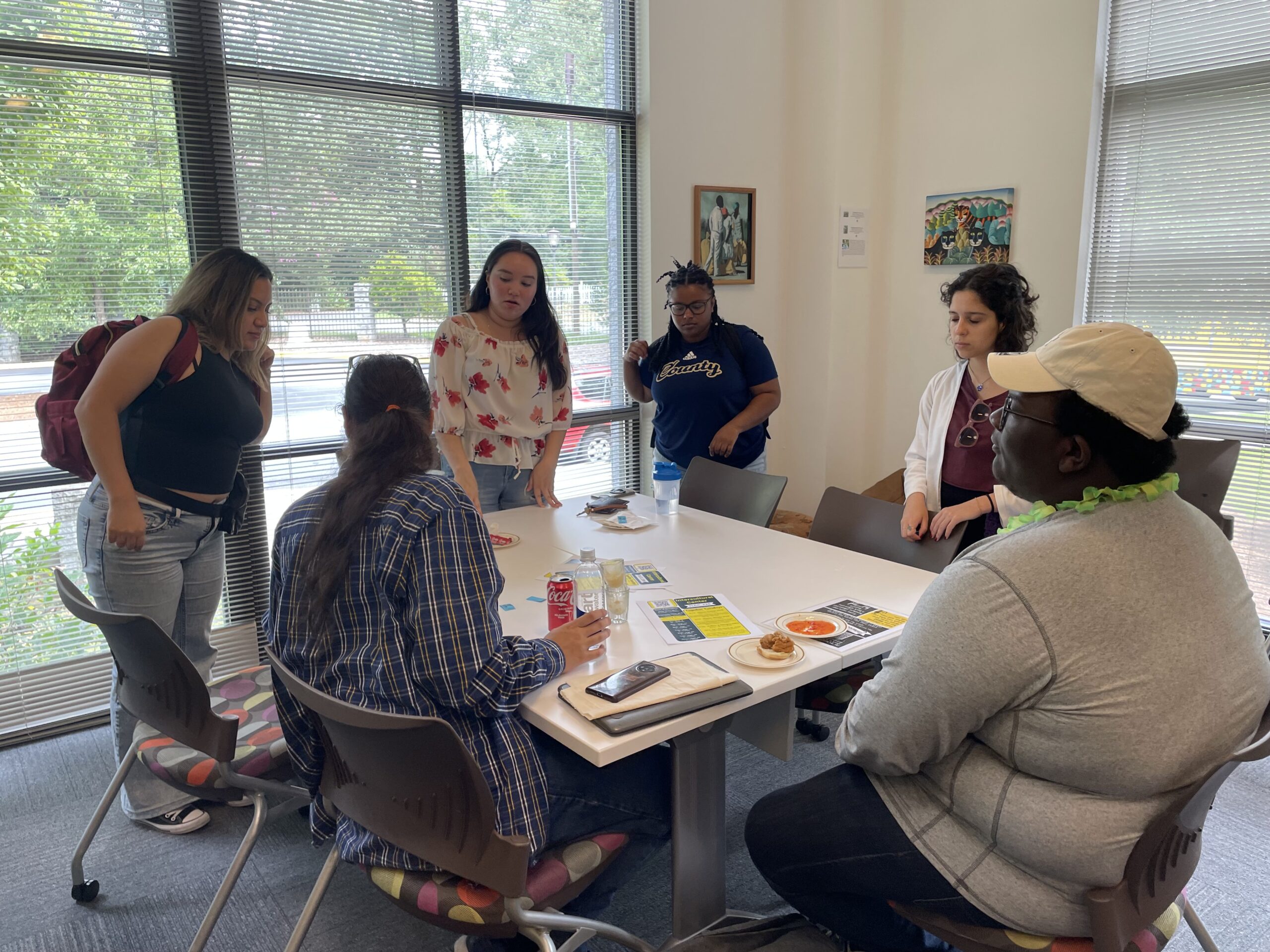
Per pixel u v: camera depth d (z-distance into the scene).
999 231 3.74
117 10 2.73
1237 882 2.00
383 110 3.30
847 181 4.01
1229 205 3.24
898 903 1.33
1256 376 3.25
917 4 3.88
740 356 3.34
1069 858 1.11
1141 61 3.38
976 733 1.21
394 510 1.32
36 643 2.86
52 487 2.82
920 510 2.29
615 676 1.44
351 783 1.37
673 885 1.56
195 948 1.66
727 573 2.07
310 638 1.38
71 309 2.78
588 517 2.66
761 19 4.02
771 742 1.66
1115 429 1.09
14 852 2.20
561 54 3.72
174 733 1.65
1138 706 1.06
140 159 2.83
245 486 2.35
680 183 3.95
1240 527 3.37
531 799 1.36
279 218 3.13
